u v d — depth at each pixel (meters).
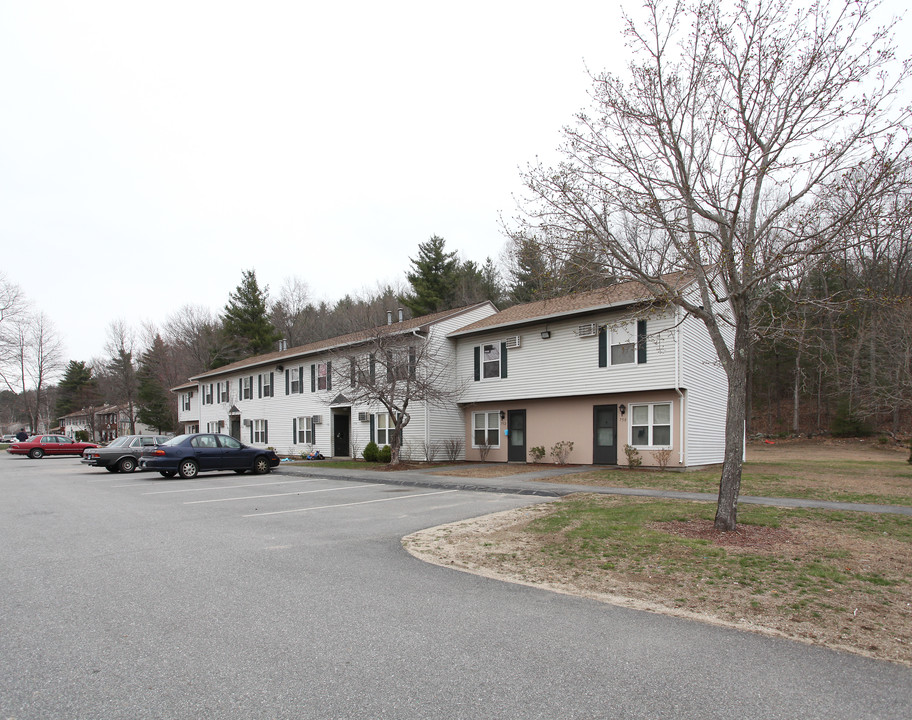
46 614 5.14
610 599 5.68
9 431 99.94
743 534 8.05
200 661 4.14
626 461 19.16
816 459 26.36
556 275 9.79
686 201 8.57
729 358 8.50
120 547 7.93
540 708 3.50
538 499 12.32
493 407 23.42
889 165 7.38
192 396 45.53
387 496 13.44
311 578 6.37
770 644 4.56
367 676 3.92
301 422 30.53
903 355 21.77
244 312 54.62
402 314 29.38
